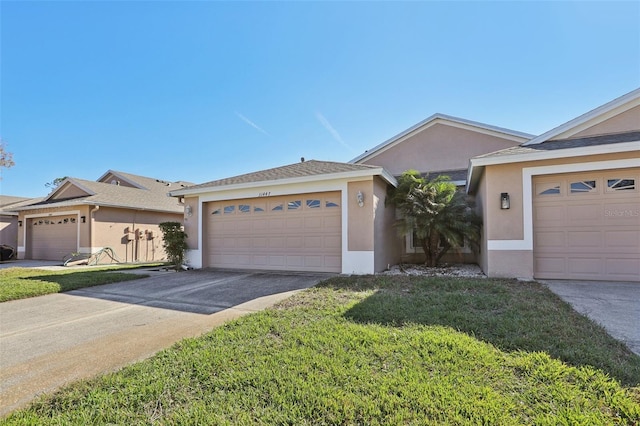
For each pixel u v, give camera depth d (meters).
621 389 2.54
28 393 2.85
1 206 21.44
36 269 12.16
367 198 8.89
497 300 5.33
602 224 7.23
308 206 9.91
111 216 15.92
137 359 3.51
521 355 3.18
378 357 3.22
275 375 2.89
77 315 5.39
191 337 4.09
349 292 6.32
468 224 9.09
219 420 2.29
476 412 2.27
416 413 2.30
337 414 2.31
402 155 15.32
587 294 5.91
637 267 6.97
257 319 4.63
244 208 10.92
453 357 3.15
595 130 8.62
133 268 12.30
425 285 6.84
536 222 7.73
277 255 10.30
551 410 2.30
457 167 14.36
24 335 4.40
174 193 11.79
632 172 7.07
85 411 2.46
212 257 11.47
